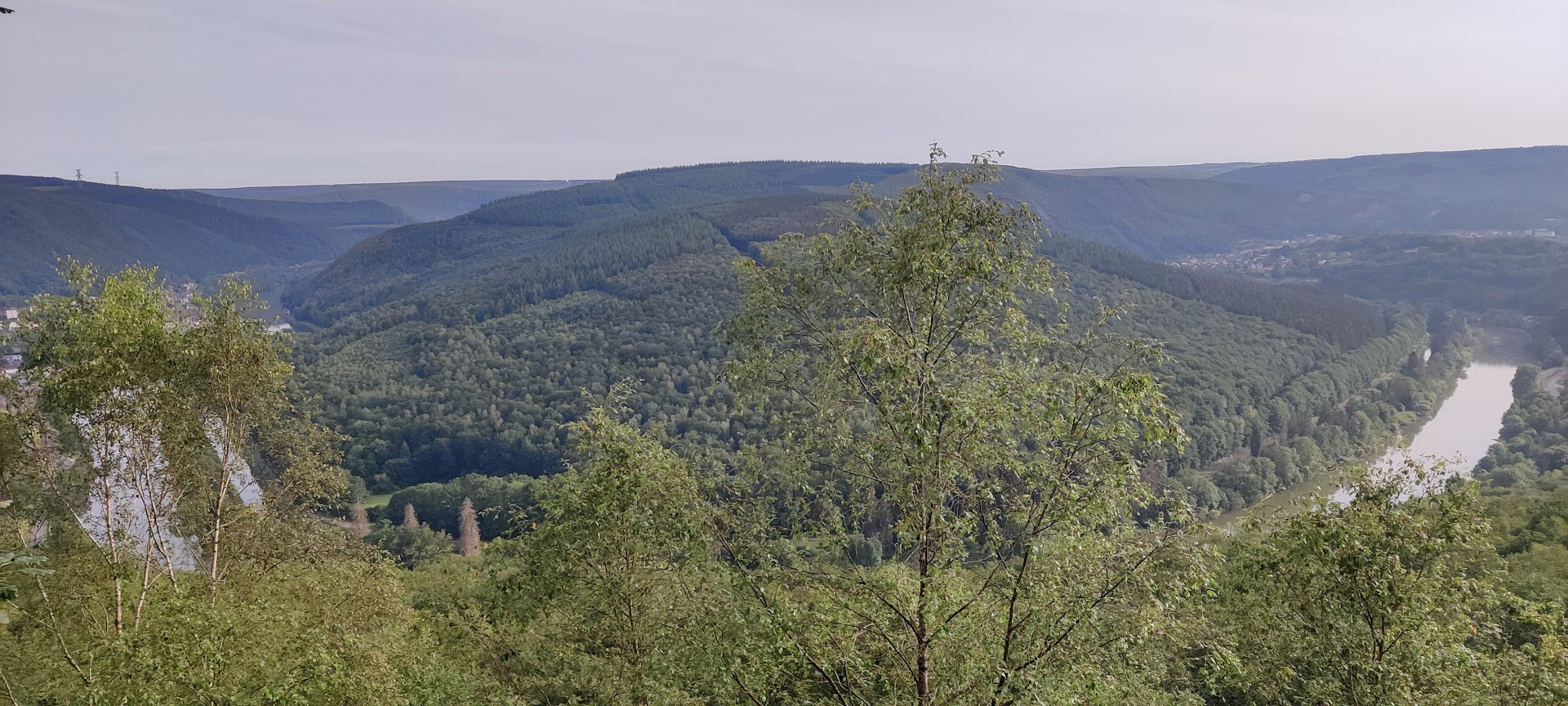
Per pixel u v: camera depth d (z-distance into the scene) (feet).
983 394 36.50
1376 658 43.60
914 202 37.37
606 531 48.32
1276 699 49.93
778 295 41.06
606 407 51.03
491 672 70.44
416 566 196.65
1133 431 35.53
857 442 40.47
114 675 46.42
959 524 37.29
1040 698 34.17
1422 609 42.80
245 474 71.00
